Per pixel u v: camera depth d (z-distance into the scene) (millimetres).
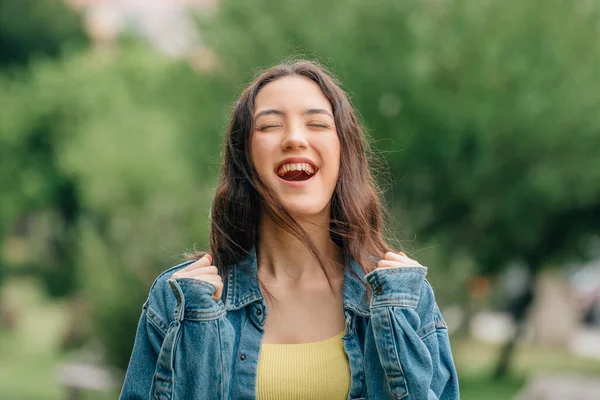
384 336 2383
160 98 16266
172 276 2418
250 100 2553
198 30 14312
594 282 25266
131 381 2479
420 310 2521
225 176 2645
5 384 15352
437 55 13359
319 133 2490
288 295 2545
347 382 2408
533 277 15938
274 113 2498
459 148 13266
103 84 20516
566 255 15969
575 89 13117
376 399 2395
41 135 27375
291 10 13453
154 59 24453
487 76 13156
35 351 20219
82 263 12211
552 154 13586
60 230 27750
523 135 13234
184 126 14844
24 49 33094
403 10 13094
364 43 13156
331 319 2514
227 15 14102
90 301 11766
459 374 14695
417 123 13188
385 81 12961
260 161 2484
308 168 2480
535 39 13414
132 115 15039
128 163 12992
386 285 2424
